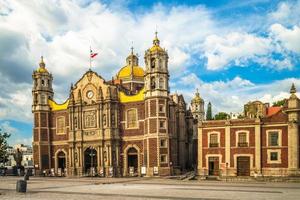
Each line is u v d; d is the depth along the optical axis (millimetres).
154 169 75688
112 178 74000
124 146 84062
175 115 86688
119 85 89312
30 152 188250
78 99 89312
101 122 85000
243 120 66938
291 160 61594
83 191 43219
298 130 62438
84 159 87625
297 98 62469
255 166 64875
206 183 56094
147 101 78812
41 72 95562
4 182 62375
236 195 36719
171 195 37250
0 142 51719
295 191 40969
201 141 70500
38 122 93938
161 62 78812
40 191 43656
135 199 34000
